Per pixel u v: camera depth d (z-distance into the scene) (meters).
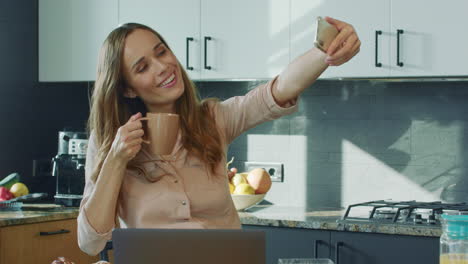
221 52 3.25
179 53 3.34
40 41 3.69
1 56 3.49
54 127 3.80
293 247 2.93
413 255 2.71
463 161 3.20
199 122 1.82
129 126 1.55
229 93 3.64
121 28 1.79
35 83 3.69
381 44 2.95
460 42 2.83
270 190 3.57
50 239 3.01
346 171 3.42
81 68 3.59
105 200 1.59
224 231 1.24
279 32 3.14
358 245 2.80
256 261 1.23
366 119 3.38
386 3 2.94
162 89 1.73
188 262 1.24
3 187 3.26
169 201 1.73
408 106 3.30
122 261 1.26
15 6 3.57
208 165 1.80
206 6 3.28
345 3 3.01
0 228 2.76
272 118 1.81
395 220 2.82
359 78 3.04
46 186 3.77
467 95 3.20
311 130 3.49
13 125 3.55
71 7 3.62
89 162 1.84
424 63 2.88
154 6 3.40
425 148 3.27
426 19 2.88
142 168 1.78
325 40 1.41
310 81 1.68
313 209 3.33
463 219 1.43
